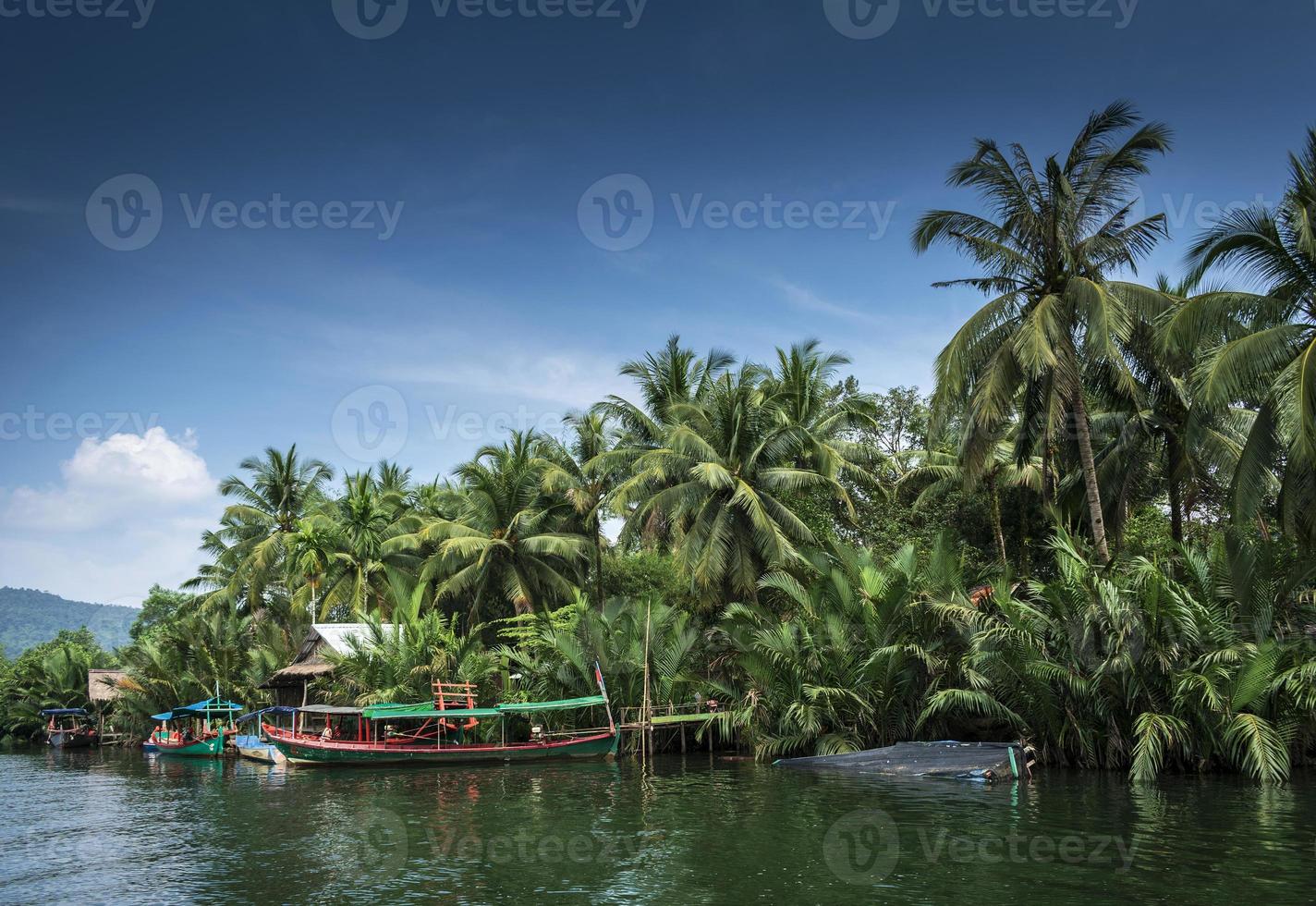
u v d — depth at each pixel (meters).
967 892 11.86
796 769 25.45
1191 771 21.59
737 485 33.34
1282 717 20.62
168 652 51.22
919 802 18.73
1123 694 22.19
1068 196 24.83
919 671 26.38
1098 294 23.61
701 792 21.61
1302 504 22.22
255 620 55.91
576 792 22.55
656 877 13.15
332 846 16.31
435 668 33.59
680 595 41.12
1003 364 25.30
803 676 27.33
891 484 42.78
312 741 30.86
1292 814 16.23
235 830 18.50
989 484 35.53
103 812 22.53
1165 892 11.53
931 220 26.39
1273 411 21.38
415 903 12.22
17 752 58.00
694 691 33.44
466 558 47.03
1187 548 23.25
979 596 26.86
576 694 33.28
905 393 46.50
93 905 12.70
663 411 40.69
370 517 51.75
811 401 38.16
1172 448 28.67
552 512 47.50
